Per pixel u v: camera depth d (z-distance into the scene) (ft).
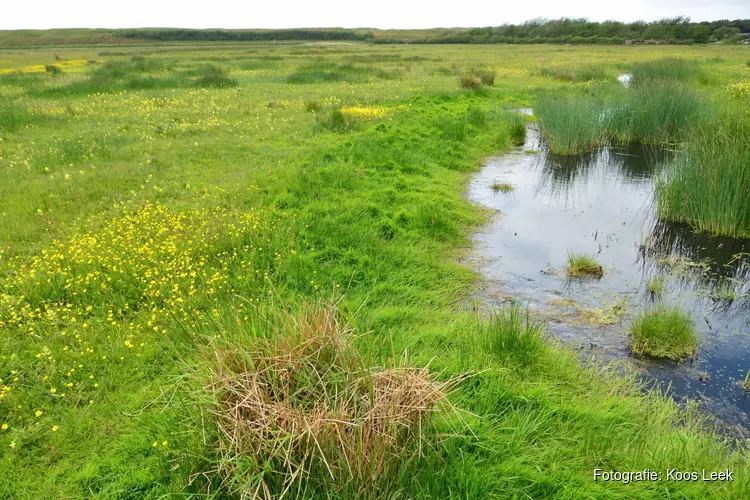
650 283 19.36
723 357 15.11
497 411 12.12
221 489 9.48
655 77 59.31
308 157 32.78
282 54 152.56
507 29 277.03
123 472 10.43
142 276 17.80
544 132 45.32
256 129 42.50
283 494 8.32
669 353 14.99
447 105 55.16
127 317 16.06
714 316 17.63
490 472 10.11
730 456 11.07
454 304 17.94
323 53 162.40
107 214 23.81
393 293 18.13
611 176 35.37
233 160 33.63
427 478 9.61
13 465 10.57
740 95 51.96
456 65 102.37
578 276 20.42
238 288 17.53
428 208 25.09
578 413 11.89
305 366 9.91
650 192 31.96
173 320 15.16
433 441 10.46
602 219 27.22
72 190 26.63
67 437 11.35
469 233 24.73
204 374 10.46
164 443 10.09
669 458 10.44
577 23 253.85
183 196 26.71
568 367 13.85
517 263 21.56
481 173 35.58
